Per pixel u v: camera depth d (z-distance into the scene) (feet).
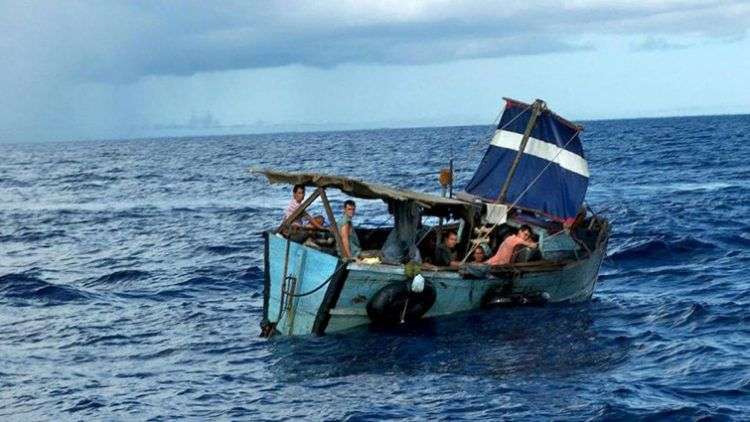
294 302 61.26
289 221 64.23
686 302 70.79
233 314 71.56
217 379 53.52
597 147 361.10
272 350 59.26
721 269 86.99
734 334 61.36
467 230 72.79
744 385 49.75
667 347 58.44
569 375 52.95
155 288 83.71
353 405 48.11
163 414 47.26
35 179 275.80
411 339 60.49
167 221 144.05
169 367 56.44
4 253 111.34
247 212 154.30
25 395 50.75
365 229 73.05
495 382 51.75
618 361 55.77
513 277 68.33
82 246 116.26
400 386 51.34
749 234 107.86
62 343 62.90
